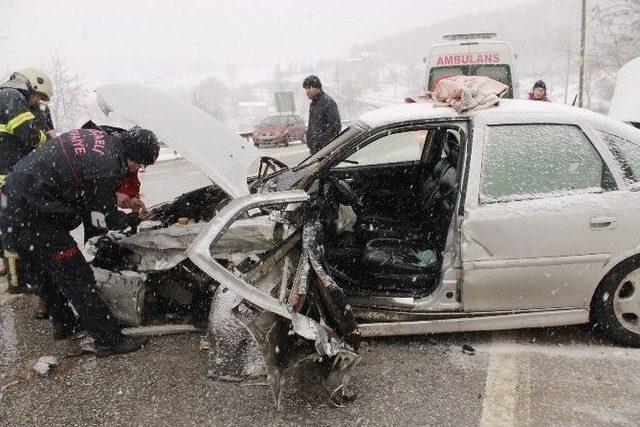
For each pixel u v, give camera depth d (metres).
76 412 2.78
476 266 2.98
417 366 3.05
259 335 2.54
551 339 3.29
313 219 3.09
